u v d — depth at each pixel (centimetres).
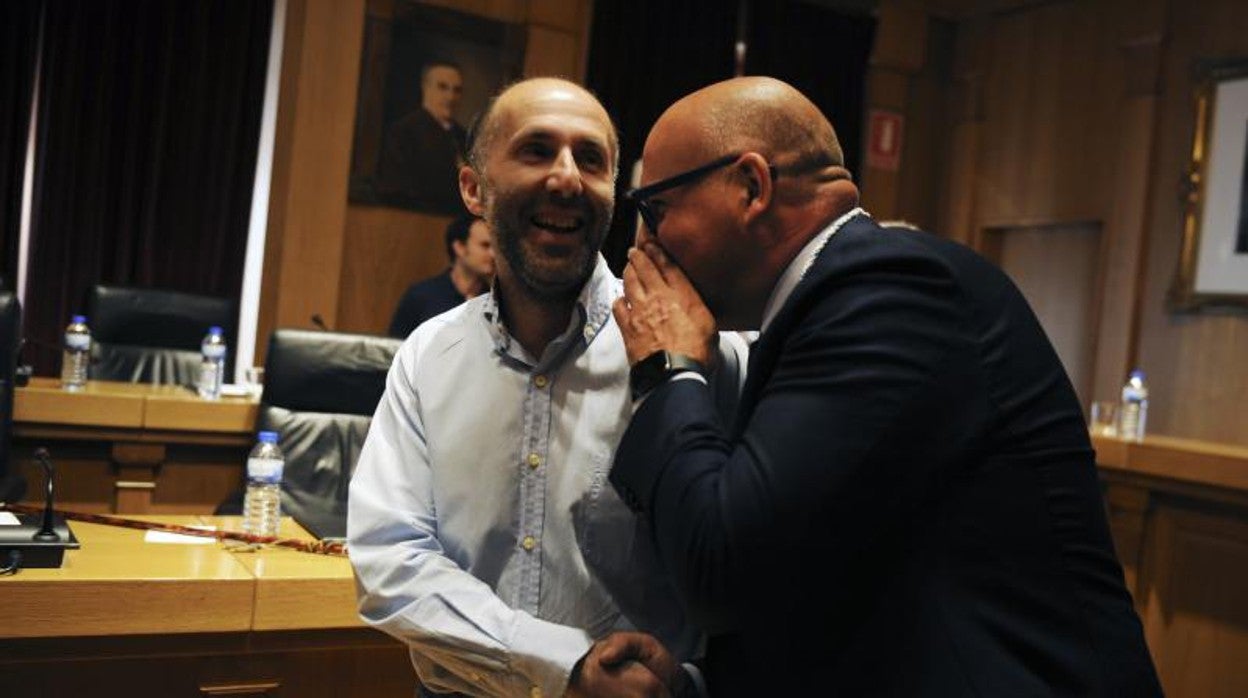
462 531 129
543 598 128
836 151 114
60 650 167
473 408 131
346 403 317
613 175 129
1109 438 385
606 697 114
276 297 538
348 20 542
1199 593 363
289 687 185
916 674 97
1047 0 625
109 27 523
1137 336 566
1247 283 512
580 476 128
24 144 512
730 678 108
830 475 94
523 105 126
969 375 99
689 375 108
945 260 104
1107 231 581
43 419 310
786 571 96
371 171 552
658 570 127
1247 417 511
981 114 667
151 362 408
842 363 98
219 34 543
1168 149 558
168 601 169
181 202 540
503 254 127
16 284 511
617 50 605
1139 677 99
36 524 181
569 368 131
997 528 99
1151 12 566
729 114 110
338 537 208
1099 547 102
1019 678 95
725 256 111
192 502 332
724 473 99
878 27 670
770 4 641
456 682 130
